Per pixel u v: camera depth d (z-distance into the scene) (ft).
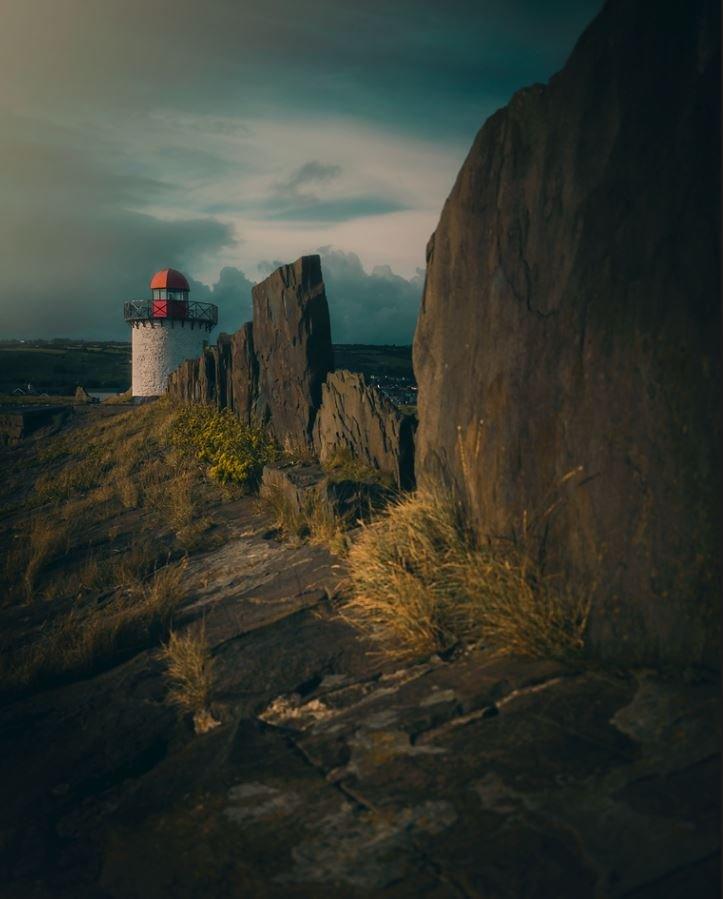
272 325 36.99
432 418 19.04
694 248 10.59
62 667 18.47
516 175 15.26
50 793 12.74
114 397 138.72
